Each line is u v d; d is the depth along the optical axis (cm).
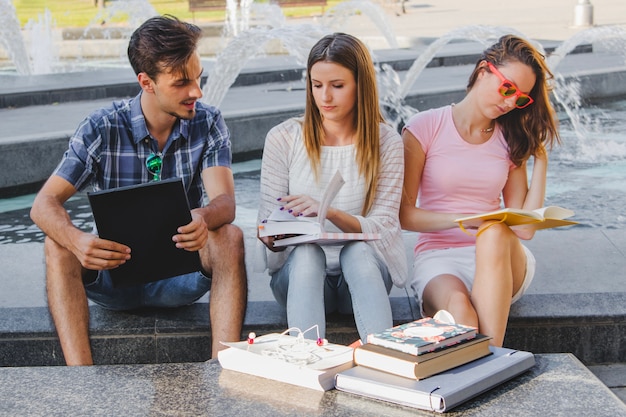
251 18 2169
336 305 376
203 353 372
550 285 414
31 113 1004
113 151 367
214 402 253
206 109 381
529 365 272
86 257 326
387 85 1128
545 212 327
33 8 2731
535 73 373
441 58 1445
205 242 337
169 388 265
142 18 1830
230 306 343
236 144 870
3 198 741
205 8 2305
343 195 369
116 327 369
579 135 962
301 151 373
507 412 242
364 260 335
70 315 336
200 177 383
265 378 271
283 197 356
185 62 346
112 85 1157
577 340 378
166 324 371
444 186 391
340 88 356
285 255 367
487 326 331
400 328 277
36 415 247
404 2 2564
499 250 332
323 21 1934
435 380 252
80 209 693
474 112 386
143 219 332
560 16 2112
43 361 373
